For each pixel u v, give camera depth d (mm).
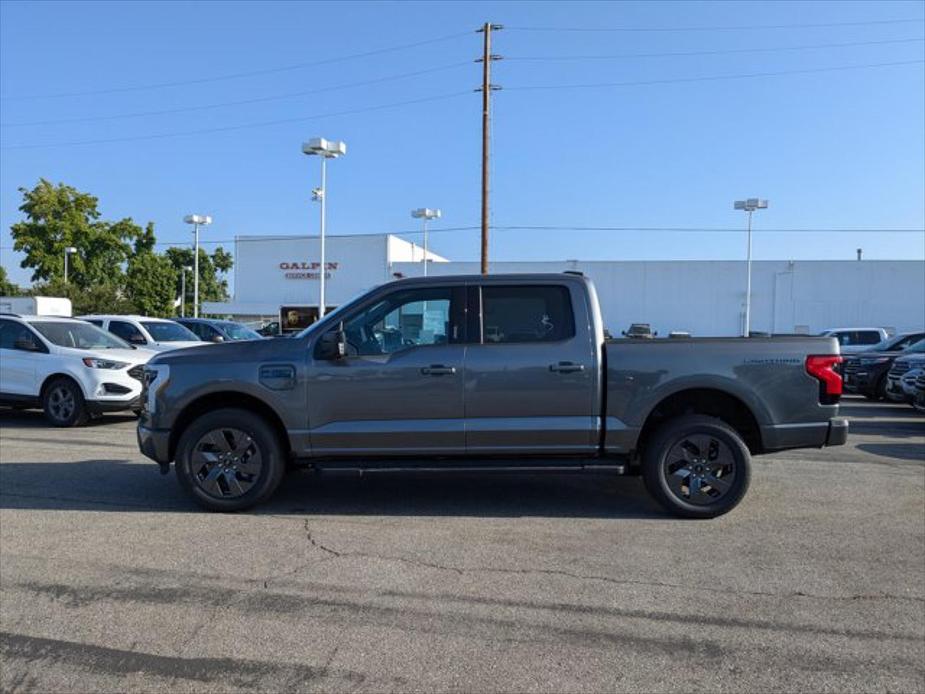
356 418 6125
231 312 58938
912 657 3672
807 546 5418
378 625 4023
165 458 6273
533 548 5348
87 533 5676
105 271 61500
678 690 3342
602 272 47281
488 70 32781
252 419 6191
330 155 29859
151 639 3854
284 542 5465
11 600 4371
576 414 6090
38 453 9117
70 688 3375
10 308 30000
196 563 5008
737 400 6188
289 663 3600
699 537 5633
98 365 11461
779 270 45312
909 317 44031
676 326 46375
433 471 6105
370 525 5922
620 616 4156
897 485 7430
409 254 64312
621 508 6480
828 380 6133
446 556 5160
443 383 6059
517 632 3943
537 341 6117
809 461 8773
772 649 3754
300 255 60094
